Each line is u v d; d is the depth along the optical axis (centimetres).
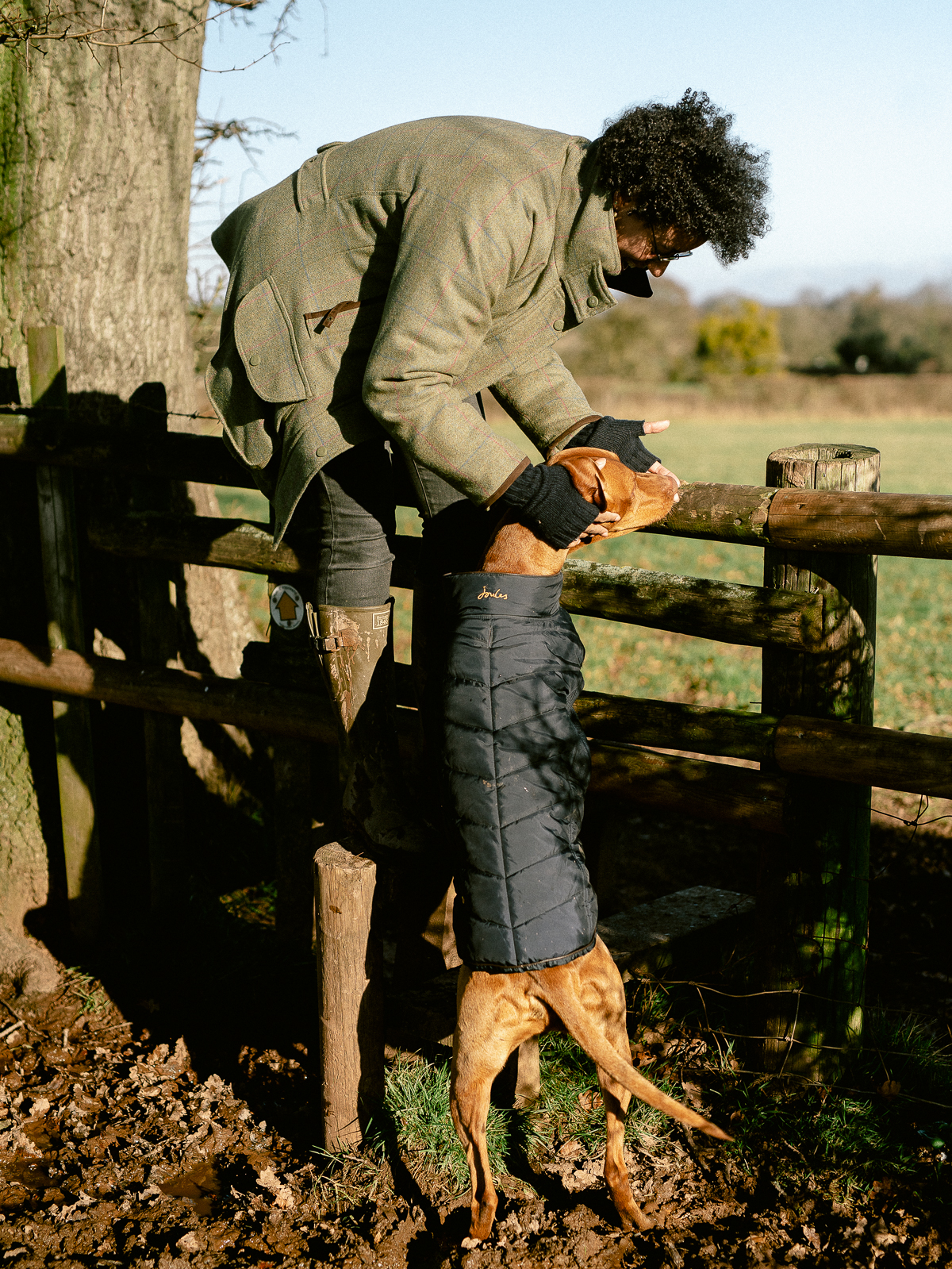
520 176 226
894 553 257
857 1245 249
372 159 236
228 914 416
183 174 439
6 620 421
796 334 5588
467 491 235
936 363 5228
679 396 4259
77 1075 332
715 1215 263
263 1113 312
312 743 355
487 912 233
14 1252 257
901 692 718
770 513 272
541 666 243
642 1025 335
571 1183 273
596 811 357
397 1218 264
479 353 246
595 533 241
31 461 384
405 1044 316
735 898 384
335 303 239
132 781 430
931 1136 285
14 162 392
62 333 374
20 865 423
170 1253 254
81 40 376
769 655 289
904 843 485
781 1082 302
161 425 386
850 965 296
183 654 472
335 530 261
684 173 223
